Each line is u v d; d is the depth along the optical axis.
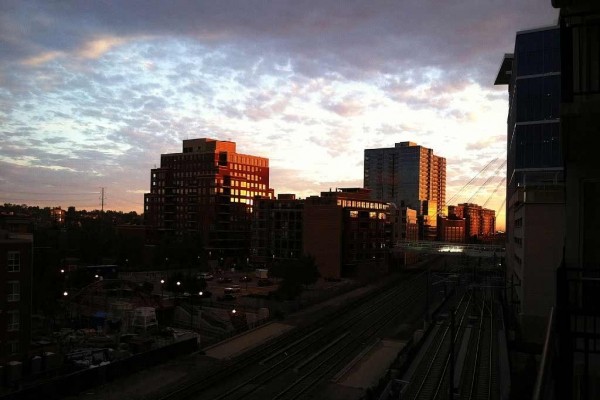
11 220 62.84
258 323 60.72
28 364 41.16
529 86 70.25
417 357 44.94
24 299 44.88
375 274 115.56
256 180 168.62
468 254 105.31
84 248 123.81
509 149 88.69
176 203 161.38
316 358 47.34
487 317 65.56
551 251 48.03
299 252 123.31
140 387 37.56
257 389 38.25
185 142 171.62
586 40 7.98
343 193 122.44
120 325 60.59
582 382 8.19
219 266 134.38
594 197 8.59
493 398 34.81
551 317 6.88
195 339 48.69
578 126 7.32
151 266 122.44
